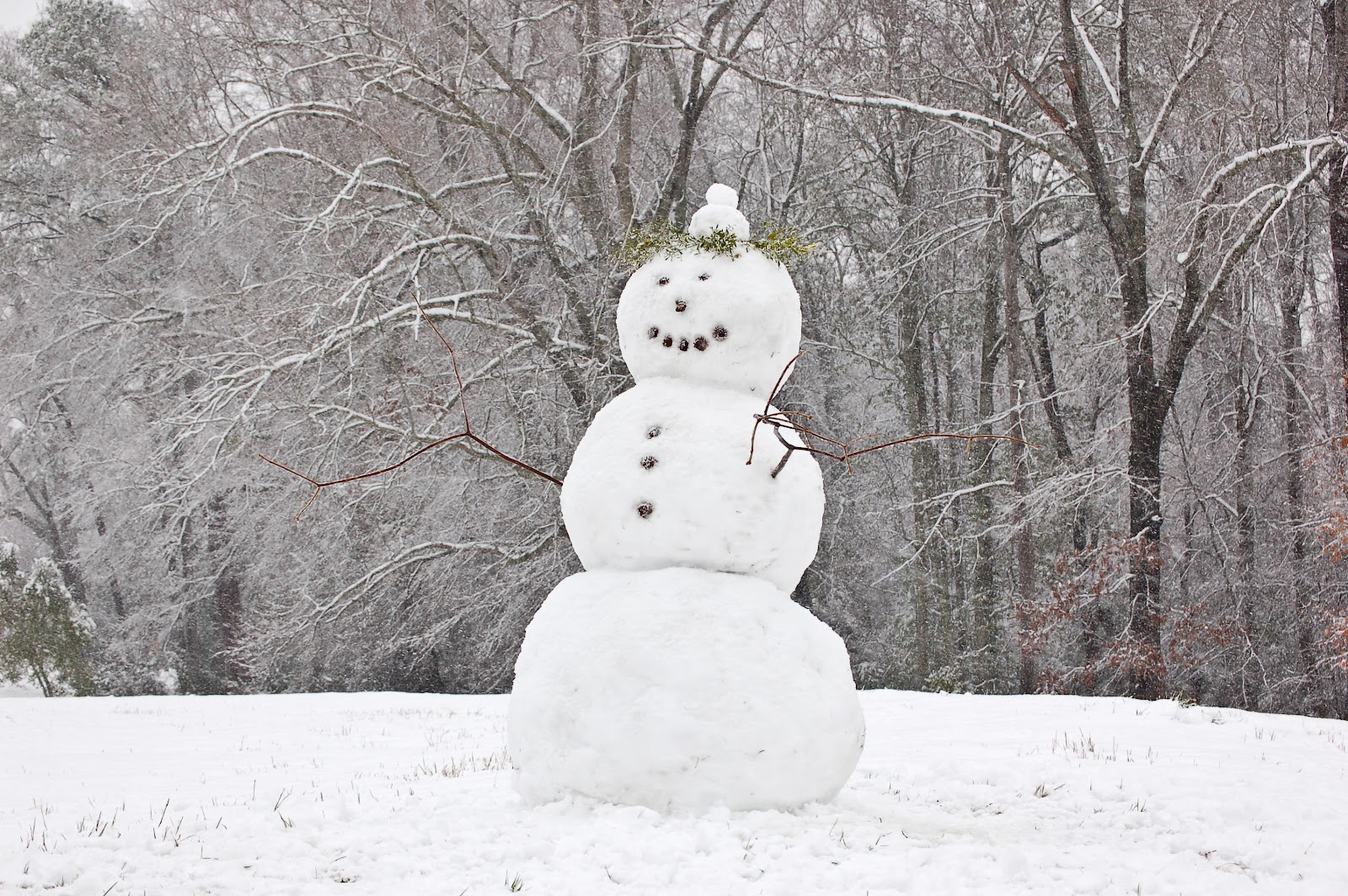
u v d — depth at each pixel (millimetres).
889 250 27781
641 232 7727
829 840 5797
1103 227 27250
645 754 6246
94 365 31594
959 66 26891
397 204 25578
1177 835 6539
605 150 27312
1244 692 23844
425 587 27641
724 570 6848
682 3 25828
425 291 26078
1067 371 26688
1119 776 8430
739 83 31750
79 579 38781
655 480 6812
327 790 8516
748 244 7570
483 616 28234
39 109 36031
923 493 29469
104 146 28344
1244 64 23109
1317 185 21656
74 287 31156
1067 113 26594
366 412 24531
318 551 28000
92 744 12688
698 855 5566
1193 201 20438
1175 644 22797
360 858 5680
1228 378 26391
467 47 23547
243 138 23234
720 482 6789
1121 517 26094
